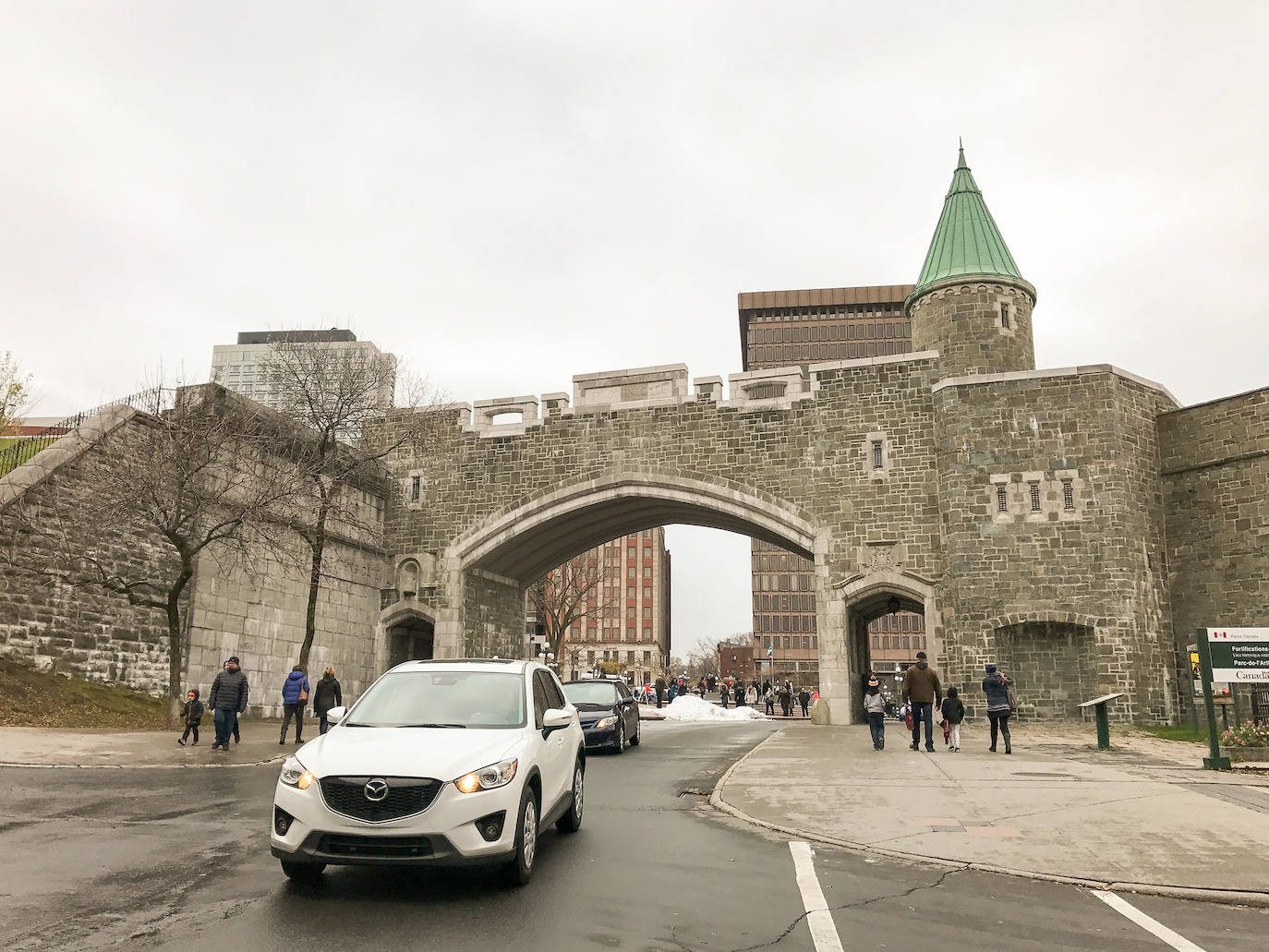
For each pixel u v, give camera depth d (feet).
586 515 112.88
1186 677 86.22
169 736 61.36
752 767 50.62
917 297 105.29
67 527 69.31
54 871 24.38
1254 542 83.25
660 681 240.12
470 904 22.16
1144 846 29.43
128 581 74.84
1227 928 21.58
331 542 101.50
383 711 27.53
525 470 109.40
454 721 26.73
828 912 22.24
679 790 44.60
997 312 101.09
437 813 22.08
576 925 20.66
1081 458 85.40
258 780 43.83
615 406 106.73
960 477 88.38
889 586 92.84
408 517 113.39
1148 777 45.34
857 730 84.58
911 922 21.67
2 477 69.97
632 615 407.85
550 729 28.58
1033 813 35.14
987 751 61.21
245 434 78.48
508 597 125.80
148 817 32.83
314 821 22.13
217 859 26.27
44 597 67.36
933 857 28.37
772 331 407.03
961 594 86.63
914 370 95.66
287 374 90.38
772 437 100.01
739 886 24.68
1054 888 25.04
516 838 23.32
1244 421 84.94
